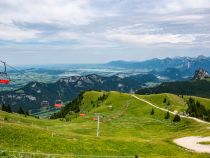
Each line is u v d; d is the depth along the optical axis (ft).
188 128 628.69
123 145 299.38
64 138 285.23
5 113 631.15
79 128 628.28
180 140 389.39
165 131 653.71
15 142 230.07
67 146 250.57
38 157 165.17
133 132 624.18
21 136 249.96
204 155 260.42
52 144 246.27
